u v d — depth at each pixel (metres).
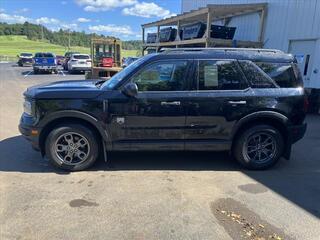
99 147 4.99
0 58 55.41
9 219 3.45
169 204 3.88
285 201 4.04
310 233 3.33
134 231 3.28
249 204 3.93
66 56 36.03
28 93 4.87
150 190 4.26
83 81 5.83
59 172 4.82
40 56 29.08
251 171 5.09
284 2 11.94
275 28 12.51
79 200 3.93
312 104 10.04
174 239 3.16
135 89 4.59
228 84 4.89
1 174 4.70
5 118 8.38
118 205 3.82
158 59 4.78
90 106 4.68
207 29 13.27
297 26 11.34
